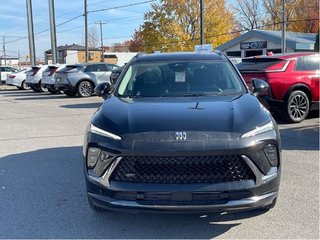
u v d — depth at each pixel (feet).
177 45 137.69
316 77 32.86
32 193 16.87
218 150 11.75
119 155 12.07
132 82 17.34
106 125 13.12
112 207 12.17
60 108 48.55
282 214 14.03
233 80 17.11
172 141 11.95
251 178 12.09
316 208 14.51
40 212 14.78
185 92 16.47
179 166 11.83
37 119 39.01
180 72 17.54
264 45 118.93
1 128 34.04
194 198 11.71
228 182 11.82
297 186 16.83
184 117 13.03
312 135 27.30
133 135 12.30
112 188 12.08
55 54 105.91
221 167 11.88
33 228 13.42
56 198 16.20
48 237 12.76
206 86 16.78
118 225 13.55
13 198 16.31
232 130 12.30
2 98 67.72
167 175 11.85
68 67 64.80
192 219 13.82
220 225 13.33
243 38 124.16
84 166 13.21
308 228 12.94
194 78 17.21
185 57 18.69
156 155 11.80
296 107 32.37
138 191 11.80
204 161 11.81
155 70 17.83
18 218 14.26
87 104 52.54
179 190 11.64
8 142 27.81
